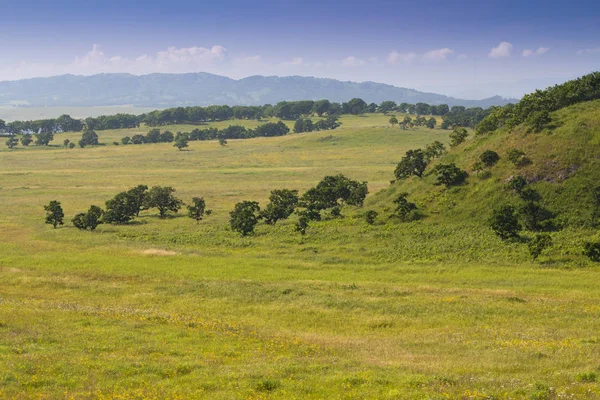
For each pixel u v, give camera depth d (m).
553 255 53.69
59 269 53.12
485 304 38.06
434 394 18.27
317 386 19.62
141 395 18.52
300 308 38.19
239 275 50.78
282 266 55.62
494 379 20.17
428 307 37.59
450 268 52.81
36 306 36.22
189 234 76.75
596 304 37.62
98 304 38.81
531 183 69.00
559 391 18.31
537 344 26.75
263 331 31.17
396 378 20.58
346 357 25.19
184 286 45.66
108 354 24.34
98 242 71.12
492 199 69.38
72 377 20.56
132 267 54.38
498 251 56.62
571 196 64.75
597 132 72.31
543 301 38.75
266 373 21.31
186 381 20.44
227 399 18.16
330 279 49.34
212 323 32.59
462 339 28.94
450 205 72.31
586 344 26.30
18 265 55.12
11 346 24.77
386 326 33.44
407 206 72.88
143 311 35.81
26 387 19.19
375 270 53.66
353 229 72.50
